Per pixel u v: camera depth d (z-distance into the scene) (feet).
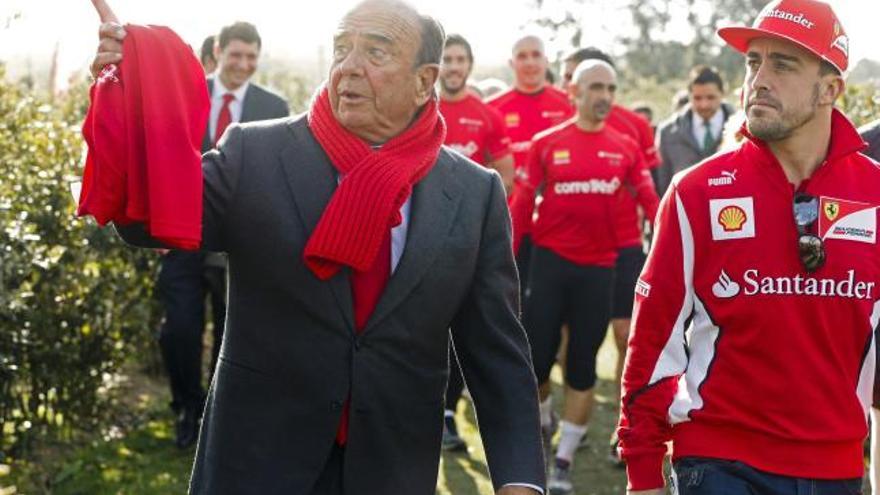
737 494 11.59
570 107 29.45
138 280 24.94
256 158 10.62
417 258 10.67
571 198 22.97
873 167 12.05
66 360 22.75
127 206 9.68
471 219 11.02
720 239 11.85
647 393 12.14
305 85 40.98
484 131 25.58
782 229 11.71
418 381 10.87
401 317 10.66
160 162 9.60
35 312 21.80
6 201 20.44
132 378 27.35
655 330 12.12
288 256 10.44
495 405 11.10
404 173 10.53
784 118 11.67
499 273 11.22
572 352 22.72
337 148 10.53
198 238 9.80
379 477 10.78
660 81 88.43
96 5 9.87
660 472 12.21
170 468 22.27
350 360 10.56
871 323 11.78
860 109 25.53
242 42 23.13
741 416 11.74
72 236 22.77
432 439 11.09
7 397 21.70
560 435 22.80
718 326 11.93
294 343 10.52
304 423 10.55
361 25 10.52
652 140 28.35
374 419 10.68
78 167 23.43
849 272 11.67
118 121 9.62
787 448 11.66
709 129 31.27
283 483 10.52
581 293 22.88
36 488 20.76
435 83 10.93
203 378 27.91
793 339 11.64
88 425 23.88
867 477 21.70
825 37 11.64
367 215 10.36
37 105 25.03
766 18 11.82
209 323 29.55
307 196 10.50
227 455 10.66
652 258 12.18
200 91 9.96
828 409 11.68
